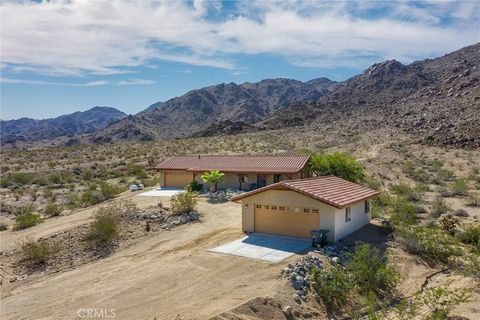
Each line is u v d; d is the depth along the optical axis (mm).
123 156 76562
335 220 21641
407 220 25812
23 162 75250
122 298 16484
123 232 25359
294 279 16656
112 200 38438
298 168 36812
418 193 35719
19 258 23062
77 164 69562
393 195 35781
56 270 20938
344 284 16531
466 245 22625
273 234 23297
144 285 17547
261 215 23719
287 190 22781
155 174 57531
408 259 20359
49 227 30094
